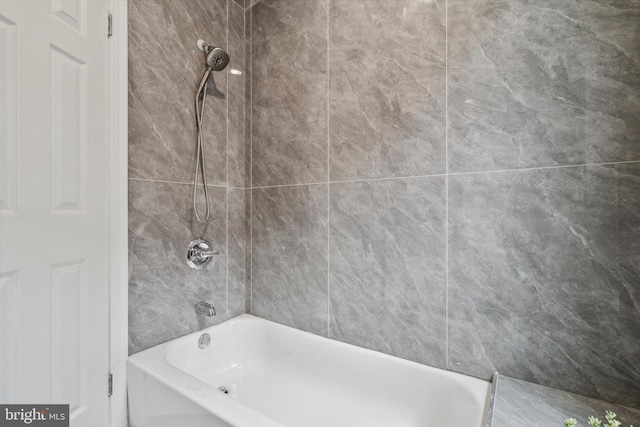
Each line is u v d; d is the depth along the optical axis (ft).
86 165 3.64
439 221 3.88
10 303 2.96
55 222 3.32
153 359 4.05
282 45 5.32
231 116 5.59
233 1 5.63
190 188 4.96
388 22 4.21
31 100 3.10
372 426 4.08
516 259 3.43
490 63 3.53
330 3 4.75
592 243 3.06
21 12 3.00
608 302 3.00
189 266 4.94
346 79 4.59
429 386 3.85
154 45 4.42
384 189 4.28
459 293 3.77
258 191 5.67
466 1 3.66
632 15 2.87
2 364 2.90
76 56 3.51
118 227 3.99
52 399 3.30
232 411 2.95
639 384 2.89
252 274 5.79
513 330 3.46
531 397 3.10
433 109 3.89
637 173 2.86
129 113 4.14
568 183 3.16
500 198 3.50
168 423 3.46
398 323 4.21
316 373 4.81
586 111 3.07
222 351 5.25
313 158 4.96
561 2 3.17
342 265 4.69
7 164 2.92
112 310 3.95
